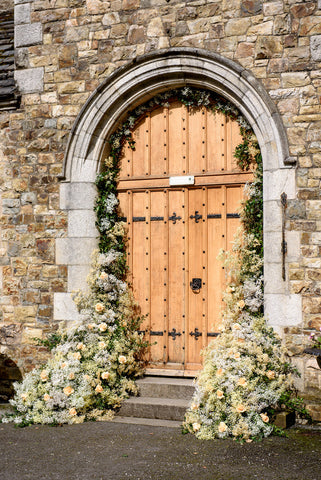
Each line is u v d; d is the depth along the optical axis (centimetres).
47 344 569
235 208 557
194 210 572
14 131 618
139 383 547
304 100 514
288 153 510
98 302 573
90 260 585
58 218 596
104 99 577
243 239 538
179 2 557
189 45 553
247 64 532
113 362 543
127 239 595
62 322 575
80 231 587
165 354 572
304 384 497
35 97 610
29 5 616
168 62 553
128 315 584
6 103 617
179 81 560
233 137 559
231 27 539
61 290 591
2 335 609
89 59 591
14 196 614
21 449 426
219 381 473
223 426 446
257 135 530
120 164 602
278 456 406
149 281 584
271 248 516
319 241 502
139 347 575
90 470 380
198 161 570
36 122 609
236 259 532
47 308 595
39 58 611
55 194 599
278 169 517
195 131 573
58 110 602
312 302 501
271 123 519
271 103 519
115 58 580
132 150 598
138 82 566
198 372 536
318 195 505
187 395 531
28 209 609
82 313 569
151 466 387
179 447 428
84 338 549
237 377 470
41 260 600
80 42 595
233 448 425
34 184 607
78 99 595
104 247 590
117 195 603
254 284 523
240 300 522
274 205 517
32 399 513
